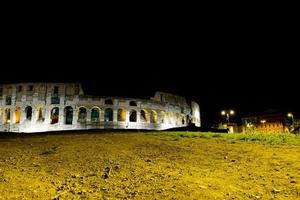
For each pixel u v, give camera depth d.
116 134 27.55
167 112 71.81
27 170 12.26
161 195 9.18
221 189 9.72
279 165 12.77
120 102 65.88
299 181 10.47
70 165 13.17
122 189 9.80
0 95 67.00
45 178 11.00
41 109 63.81
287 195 9.16
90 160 14.22
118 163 13.49
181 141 21.19
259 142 19.84
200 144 19.48
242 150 16.69
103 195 9.21
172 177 11.07
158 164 13.27
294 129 63.44
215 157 14.84
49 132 38.28
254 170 12.06
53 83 64.62
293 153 15.28
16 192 9.35
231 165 13.00
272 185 10.12
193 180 10.68
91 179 10.94
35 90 64.31
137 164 13.29
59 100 63.72
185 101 79.00
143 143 20.23
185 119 77.50
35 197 8.93
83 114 65.31
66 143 20.33
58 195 9.12
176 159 14.39
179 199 8.84
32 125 62.59
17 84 65.69
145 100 68.19
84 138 23.50
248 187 9.94
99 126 62.97
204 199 8.84
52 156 15.34
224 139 21.78
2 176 11.21
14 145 20.30
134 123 65.38
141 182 10.53
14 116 64.88
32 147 18.98
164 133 27.73
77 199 8.83
